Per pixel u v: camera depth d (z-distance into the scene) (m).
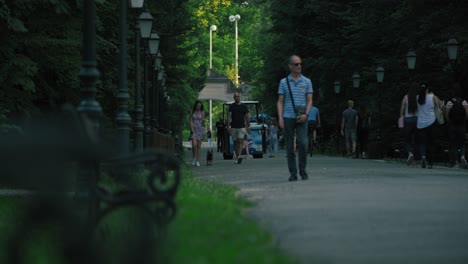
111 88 43.12
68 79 34.62
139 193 10.88
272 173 31.22
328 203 16.97
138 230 10.19
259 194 19.72
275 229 12.71
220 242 10.63
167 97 72.19
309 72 78.94
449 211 15.21
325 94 74.50
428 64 53.69
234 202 17.06
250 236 11.17
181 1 59.16
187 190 19.55
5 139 8.02
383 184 22.81
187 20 58.41
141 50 45.88
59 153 7.99
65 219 7.74
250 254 9.68
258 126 58.47
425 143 35.03
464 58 46.88
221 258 9.40
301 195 19.16
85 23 17.41
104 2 36.78
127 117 26.97
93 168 12.08
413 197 18.22
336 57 71.06
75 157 8.05
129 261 8.04
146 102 37.72
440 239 11.66
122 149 26.94
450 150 37.12
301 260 9.76
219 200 16.92
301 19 80.25
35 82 34.59
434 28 50.97
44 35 33.28
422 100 35.16
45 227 8.47
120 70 27.12
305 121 25.38
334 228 12.88
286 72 83.06
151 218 10.73
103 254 7.75
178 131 84.56
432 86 52.34
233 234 11.42
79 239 7.67
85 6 17.38
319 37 73.62
